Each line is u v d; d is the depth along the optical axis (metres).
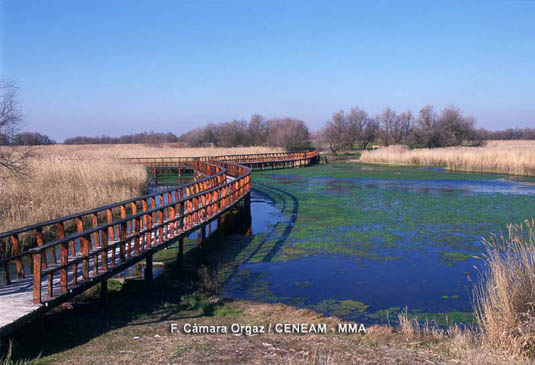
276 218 17.64
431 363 5.29
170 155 50.25
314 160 54.47
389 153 51.69
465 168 38.53
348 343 6.13
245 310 7.97
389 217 17.38
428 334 6.72
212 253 12.36
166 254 12.04
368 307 8.38
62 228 7.99
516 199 21.33
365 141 84.38
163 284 9.31
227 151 59.84
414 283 9.77
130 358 5.18
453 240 13.55
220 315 7.67
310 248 12.88
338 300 8.76
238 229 15.62
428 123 65.69
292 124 76.44
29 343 5.73
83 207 16.47
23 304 6.05
